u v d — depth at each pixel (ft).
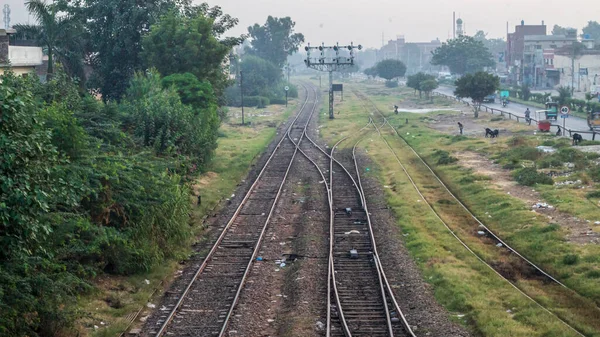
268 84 404.77
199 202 106.83
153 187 80.64
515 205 101.45
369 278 70.90
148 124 118.01
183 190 92.58
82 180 66.39
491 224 94.94
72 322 55.62
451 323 57.41
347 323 57.41
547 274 71.15
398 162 154.61
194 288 68.59
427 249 80.69
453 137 189.16
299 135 215.10
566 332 53.11
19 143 48.55
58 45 169.27
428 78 382.01
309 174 140.26
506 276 71.10
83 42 185.06
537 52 435.94
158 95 130.21
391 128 230.89
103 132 96.07
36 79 101.71
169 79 157.28
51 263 56.18
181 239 82.79
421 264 75.56
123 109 124.26
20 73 135.03
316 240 85.97
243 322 58.44
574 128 196.34
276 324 58.59
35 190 49.49
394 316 59.21
